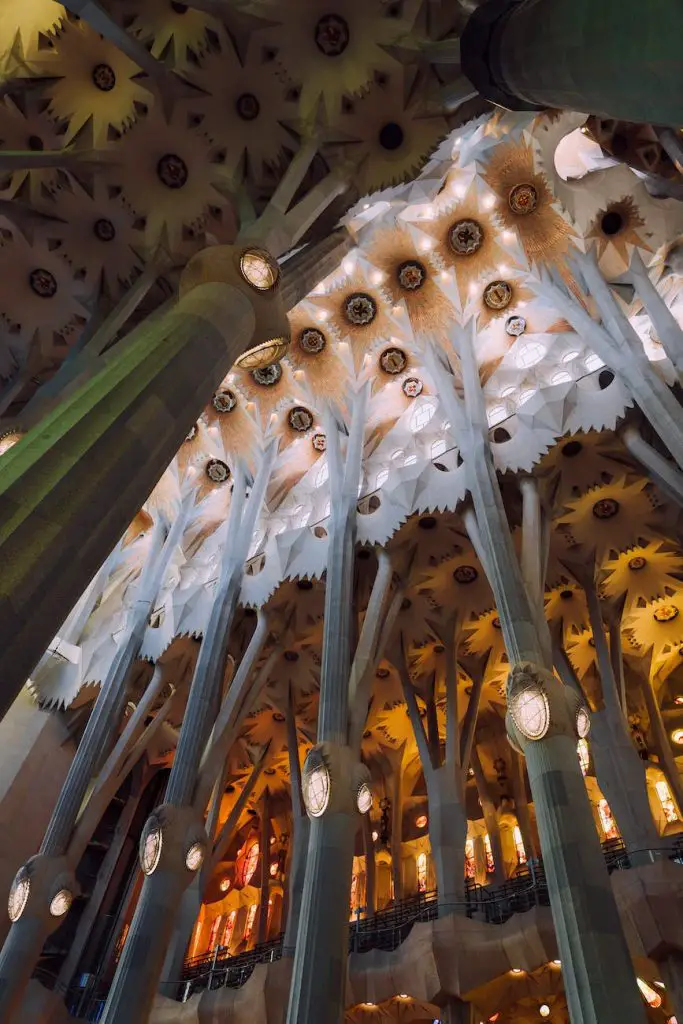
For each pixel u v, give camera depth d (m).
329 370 18.44
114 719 15.85
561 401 14.23
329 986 8.17
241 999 13.48
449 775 15.34
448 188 15.81
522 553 12.23
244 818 23.28
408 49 10.13
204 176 11.66
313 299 17.62
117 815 20.50
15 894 12.97
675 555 16.09
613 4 4.38
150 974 10.43
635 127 14.14
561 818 7.99
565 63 4.76
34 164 11.23
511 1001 12.02
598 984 6.71
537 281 15.52
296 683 19.64
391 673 19.52
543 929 11.33
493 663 18.41
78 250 12.88
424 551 16.44
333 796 10.07
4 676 3.59
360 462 16.52
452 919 12.22
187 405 5.72
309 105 10.72
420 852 19.42
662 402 11.61
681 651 17.61
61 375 11.73
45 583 3.96
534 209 15.10
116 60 11.39
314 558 16.47
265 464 18.95
